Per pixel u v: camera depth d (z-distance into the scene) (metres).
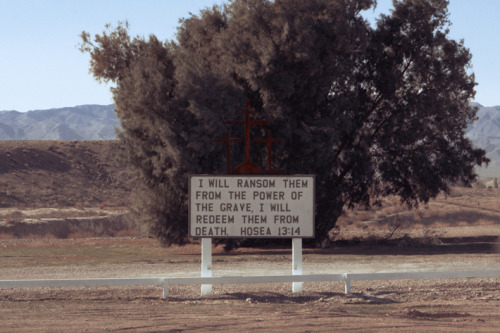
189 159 29.67
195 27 34.19
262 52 30.52
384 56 36.59
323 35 31.72
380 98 36.47
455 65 36.03
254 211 15.84
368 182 37.38
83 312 13.68
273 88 31.09
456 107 36.97
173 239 32.44
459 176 38.38
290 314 13.20
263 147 32.31
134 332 10.89
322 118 32.88
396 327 11.40
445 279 18.61
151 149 31.95
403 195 38.50
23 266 24.45
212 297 16.03
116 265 24.83
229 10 34.09
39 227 49.03
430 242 35.34
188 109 29.27
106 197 84.94
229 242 31.83
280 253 30.73
